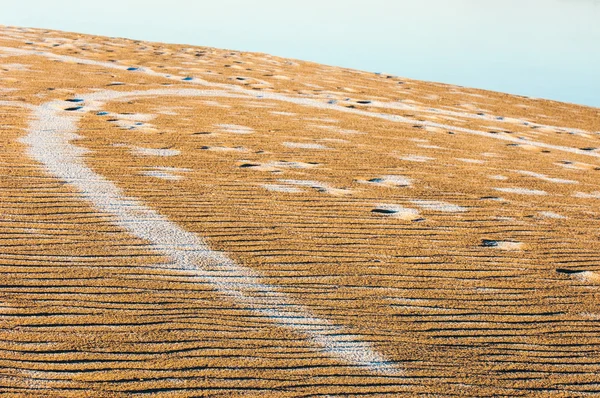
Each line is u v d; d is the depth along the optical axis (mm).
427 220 10359
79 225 8844
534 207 11695
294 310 7027
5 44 28156
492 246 9445
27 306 6617
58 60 25547
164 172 11672
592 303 7797
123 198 10070
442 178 13188
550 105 30094
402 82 31656
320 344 6359
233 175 11875
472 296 7750
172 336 6270
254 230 9242
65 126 14734
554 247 9625
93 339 6102
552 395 5801
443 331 6863
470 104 27156
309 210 10312
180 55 31641
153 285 7324
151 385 5449
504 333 6922
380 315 7098
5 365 5535
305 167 12953
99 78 22547
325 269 8172
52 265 7598
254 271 7926
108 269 7621
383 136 17375
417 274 8250
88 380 5449
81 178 10844
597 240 10094
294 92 23938
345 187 11789
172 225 9156
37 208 9320
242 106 19766
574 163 16672
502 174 14250
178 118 16938
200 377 5617
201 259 8125
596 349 6727
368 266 8367
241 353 6070
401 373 5953
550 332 7023
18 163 11305
